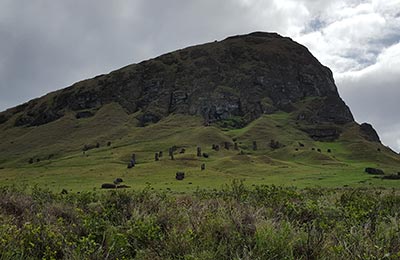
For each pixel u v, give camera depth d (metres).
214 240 7.09
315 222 7.95
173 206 10.00
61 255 7.13
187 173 125.94
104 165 161.88
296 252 6.73
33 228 7.67
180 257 6.57
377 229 7.34
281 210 9.40
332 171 134.38
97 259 6.78
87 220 8.55
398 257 5.88
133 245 7.41
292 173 127.38
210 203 10.30
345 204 10.20
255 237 6.98
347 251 6.44
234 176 120.06
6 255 6.36
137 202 10.69
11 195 11.05
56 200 12.01
